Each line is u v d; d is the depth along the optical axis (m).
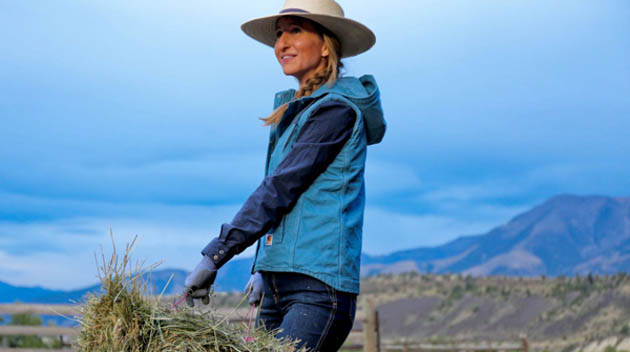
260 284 2.87
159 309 2.22
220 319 2.31
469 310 80.38
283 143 2.78
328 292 2.54
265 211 2.54
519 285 83.88
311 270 2.54
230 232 2.50
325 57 2.93
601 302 56.94
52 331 9.51
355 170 2.68
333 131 2.63
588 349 33.84
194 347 2.16
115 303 2.15
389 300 92.81
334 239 2.57
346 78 2.83
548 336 55.59
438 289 93.31
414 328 80.31
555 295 71.19
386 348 18.31
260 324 2.78
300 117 2.74
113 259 2.19
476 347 18.91
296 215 2.61
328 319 2.55
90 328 2.16
